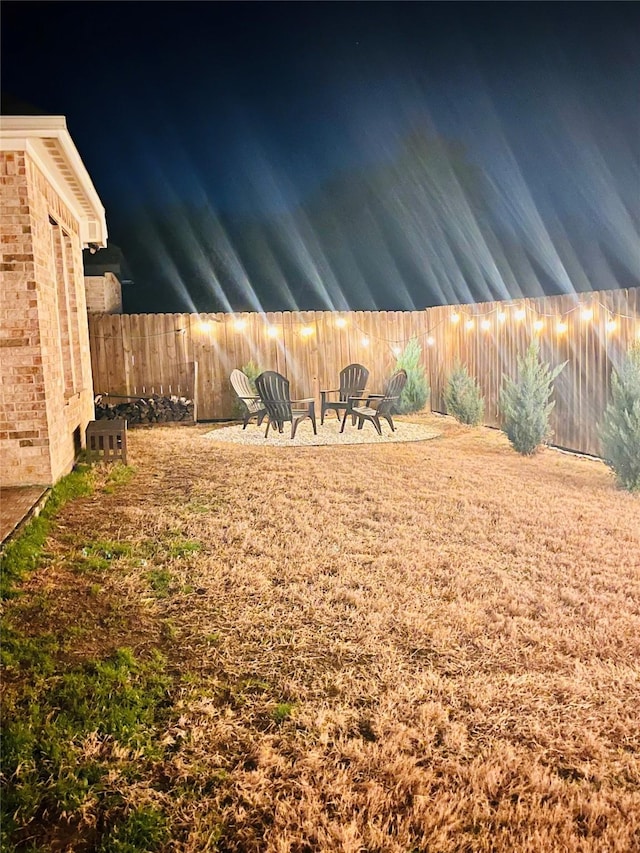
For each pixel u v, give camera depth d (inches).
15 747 86.4
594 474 267.1
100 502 215.5
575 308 317.7
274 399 354.3
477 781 82.7
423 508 209.8
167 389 453.7
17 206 207.5
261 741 90.0
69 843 72.8
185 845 72.4
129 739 89.4
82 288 339.6
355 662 112.0
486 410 409.7
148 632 122.1
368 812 77.7
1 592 132.6
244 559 161.0
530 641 120.0
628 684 105.4
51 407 222.2
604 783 83.5
